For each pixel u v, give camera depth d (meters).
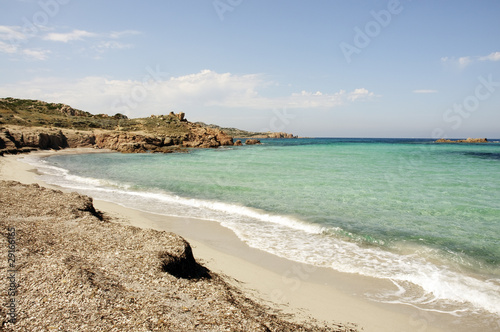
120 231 9.53
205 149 78.31
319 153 61.59
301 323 5.84
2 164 32.53
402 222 13.45
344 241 11.20
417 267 8.98
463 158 48.56
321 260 9.48
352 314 6.45
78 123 87.00
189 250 8.41
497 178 26.19
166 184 23.39
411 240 11.23
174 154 59.81
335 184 23.08
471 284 7.94
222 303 5.95
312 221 13.57
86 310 5.09
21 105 100.06
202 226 13.05
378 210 15.46
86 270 6.54
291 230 12.58
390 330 5.91
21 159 42.09
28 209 11.62
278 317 5.93
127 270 6.80
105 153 61.97
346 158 48.47
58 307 5.13
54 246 7.98
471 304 6.97
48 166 35.66
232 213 15.33
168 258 7.49
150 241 8.55
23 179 24.00
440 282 8.01
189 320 5.15
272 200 17.84
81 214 11.45
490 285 7.89
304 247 10.62
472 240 11.22
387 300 7.11
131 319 4.97
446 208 15.82
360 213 14.91
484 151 69.38
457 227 12.74
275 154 58.56
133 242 8.55
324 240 11.34
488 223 13.28
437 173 29.59
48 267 6.54
